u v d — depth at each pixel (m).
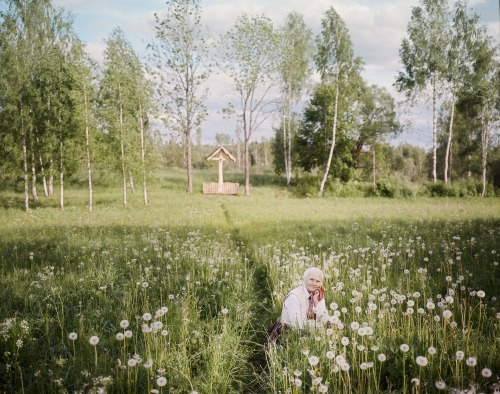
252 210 22.91
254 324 6.25
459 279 6.27
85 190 44.09
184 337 5.12
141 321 5.59
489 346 4.48
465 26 38.62
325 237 12.62
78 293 6.88
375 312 5.42
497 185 44.38
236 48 38.06
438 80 39.47
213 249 10.55
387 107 52.78
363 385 4.02
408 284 6.85
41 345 4.96
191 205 27.39
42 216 20.73
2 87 24.69
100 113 27.09
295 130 51.81
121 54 28.66
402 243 10.90
